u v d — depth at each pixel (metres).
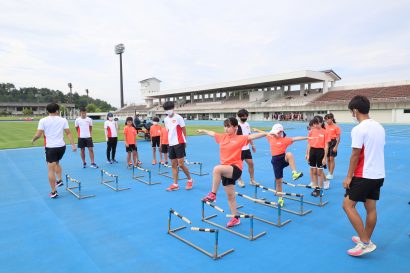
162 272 3.21
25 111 98.44
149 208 5.39
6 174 8.49
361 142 3.32
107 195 6.27
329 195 6.17
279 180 5.61
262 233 4.19
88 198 6.07
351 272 3.16
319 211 5.18
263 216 4.96
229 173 4.31
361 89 44.88
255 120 52.25
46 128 5.95
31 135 21.61
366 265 3.31
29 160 10.98
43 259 3.51
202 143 17.05
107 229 4.42
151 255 3.60
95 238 4.10
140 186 7.06
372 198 3.44
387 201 5.68
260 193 6.35
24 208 5.41
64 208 5.41
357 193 3.41
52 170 6.02
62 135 6.20
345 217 4.87
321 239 4.03
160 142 9.95
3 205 5.60
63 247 3.82
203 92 68.81
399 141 16.80
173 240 4.04
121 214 5.07
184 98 78.00
